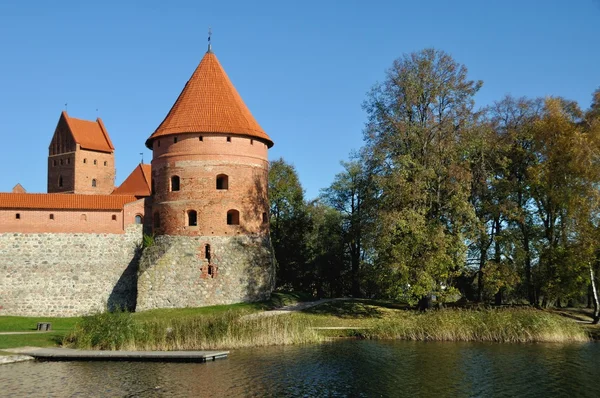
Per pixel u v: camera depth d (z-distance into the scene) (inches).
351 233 2118.6
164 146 1728.6
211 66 1807.3
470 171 1541.6
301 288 2487.7
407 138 1537.9
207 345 1167.0
